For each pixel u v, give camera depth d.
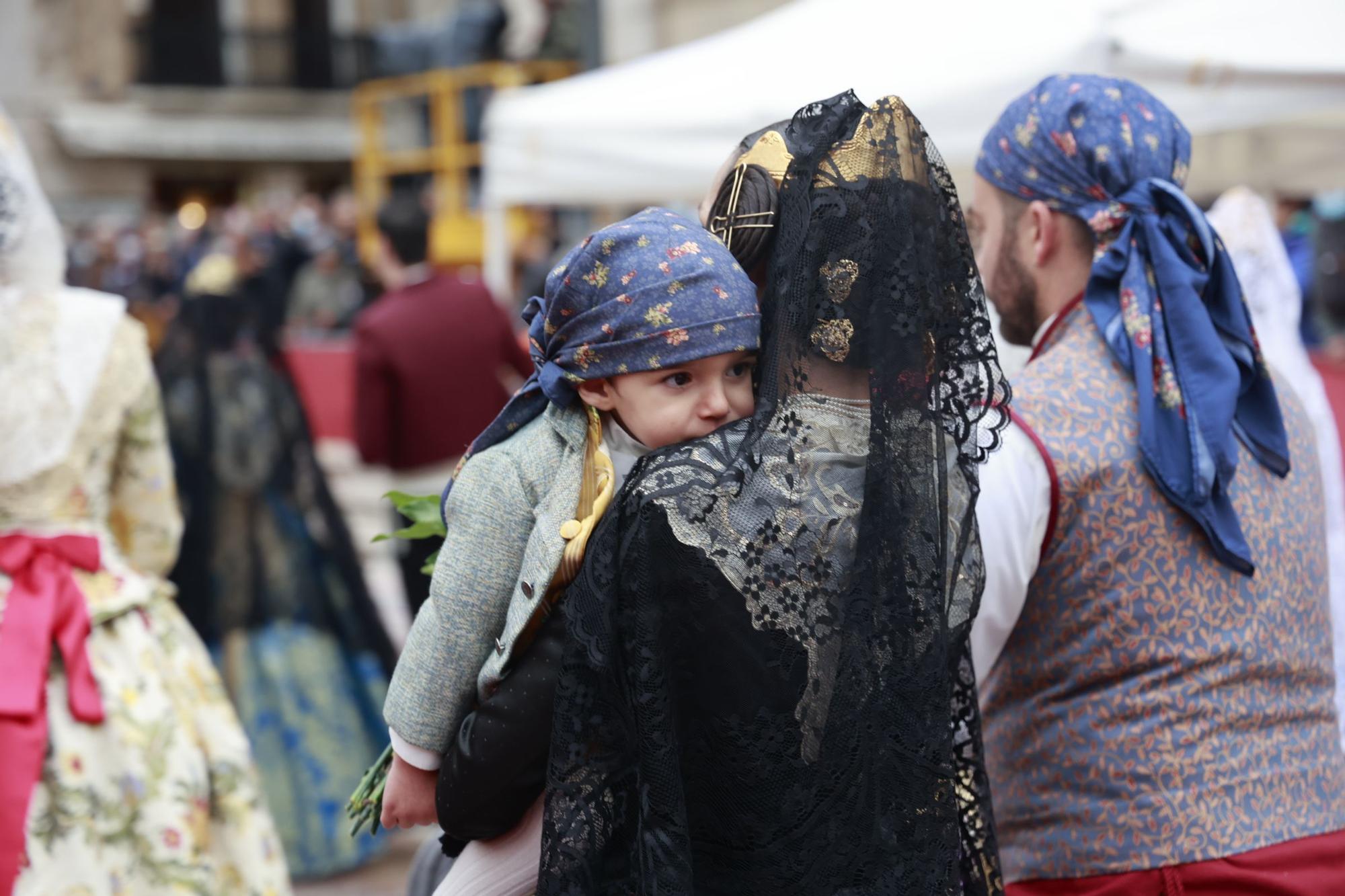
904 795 2.38
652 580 2.33
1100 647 2.87
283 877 4.99
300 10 44.12
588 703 2.37
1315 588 3.04
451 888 2.71
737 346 2.39
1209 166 8.86
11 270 4.70
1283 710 2.92
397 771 2.70
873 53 5.41
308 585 7.20
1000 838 3.02
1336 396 11.16
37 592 4.53
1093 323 3.08
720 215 2.61
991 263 3.32
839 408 2.44
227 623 7.08
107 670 4.66
